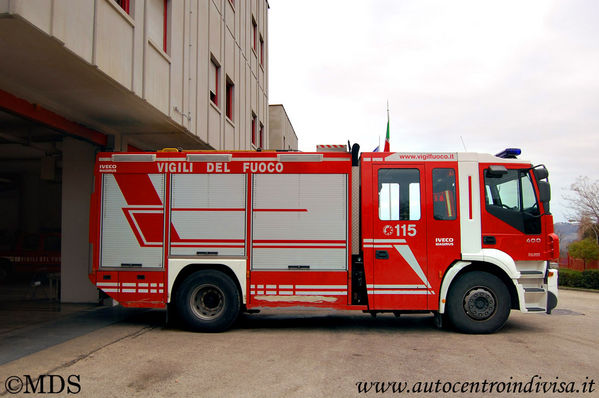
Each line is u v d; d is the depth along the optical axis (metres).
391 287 7.46
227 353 6.15
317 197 7.62
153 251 7.67
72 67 6.55
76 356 5.93
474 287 7.44
